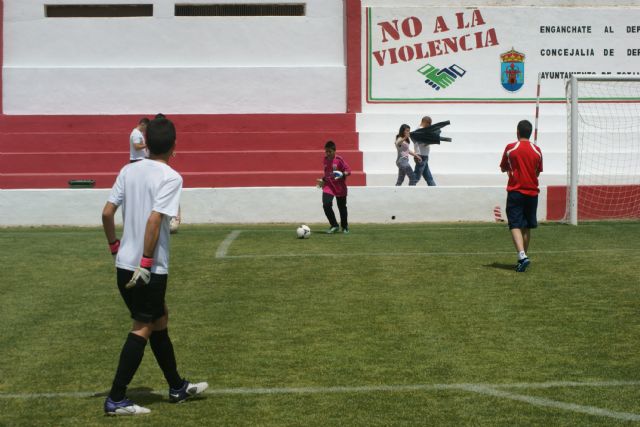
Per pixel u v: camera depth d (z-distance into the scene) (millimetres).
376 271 16562
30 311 13656
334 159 22656
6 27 34188
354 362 10836
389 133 32469
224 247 19562
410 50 34188
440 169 31969
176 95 33844
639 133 32969
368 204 26938
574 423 8453
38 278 16172
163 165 8828
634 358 10906
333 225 22766
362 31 34094
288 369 10555
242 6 34625
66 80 33812
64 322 12977
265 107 33969
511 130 33469
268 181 30609
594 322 12734
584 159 32000
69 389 9805
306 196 26984
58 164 31312
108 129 33281
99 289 15258
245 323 12867
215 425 8469
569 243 20188
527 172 16312
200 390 9391
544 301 14055
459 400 9250
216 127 33219
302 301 14227
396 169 31703
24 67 33875
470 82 34406
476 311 13461
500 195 27047
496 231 22609
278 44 34406
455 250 19062
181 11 34562
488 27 34406
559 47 34531
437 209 27031
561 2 34750
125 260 8719
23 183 30516
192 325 12781
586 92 34531
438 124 28719
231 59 34375
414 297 14414
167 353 9156
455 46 34312
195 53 34344
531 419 8578
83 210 26594
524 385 9805
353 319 13047
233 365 10750
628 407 8969
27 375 10383
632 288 14914
